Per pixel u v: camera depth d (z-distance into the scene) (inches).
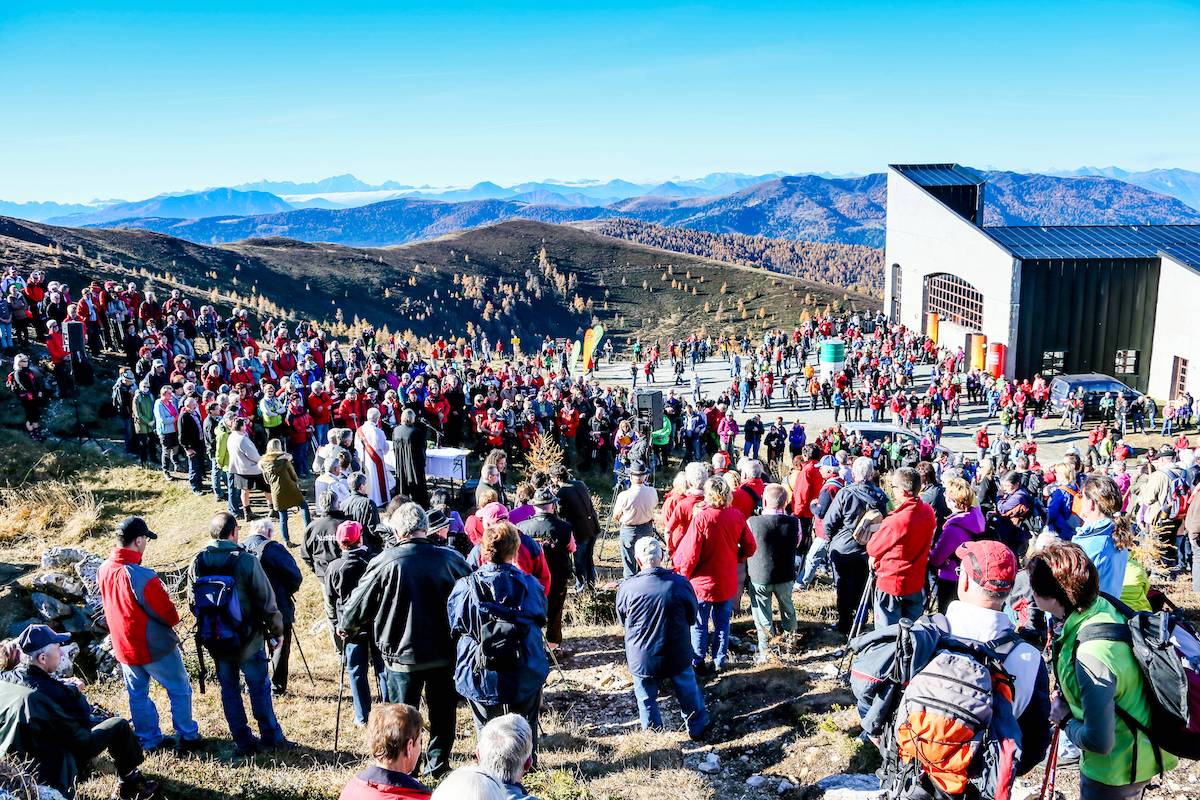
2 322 847.7
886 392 1471.5
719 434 1008.2
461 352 1668.3
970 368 1913.1
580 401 901.8
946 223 2092.8
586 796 226.2
